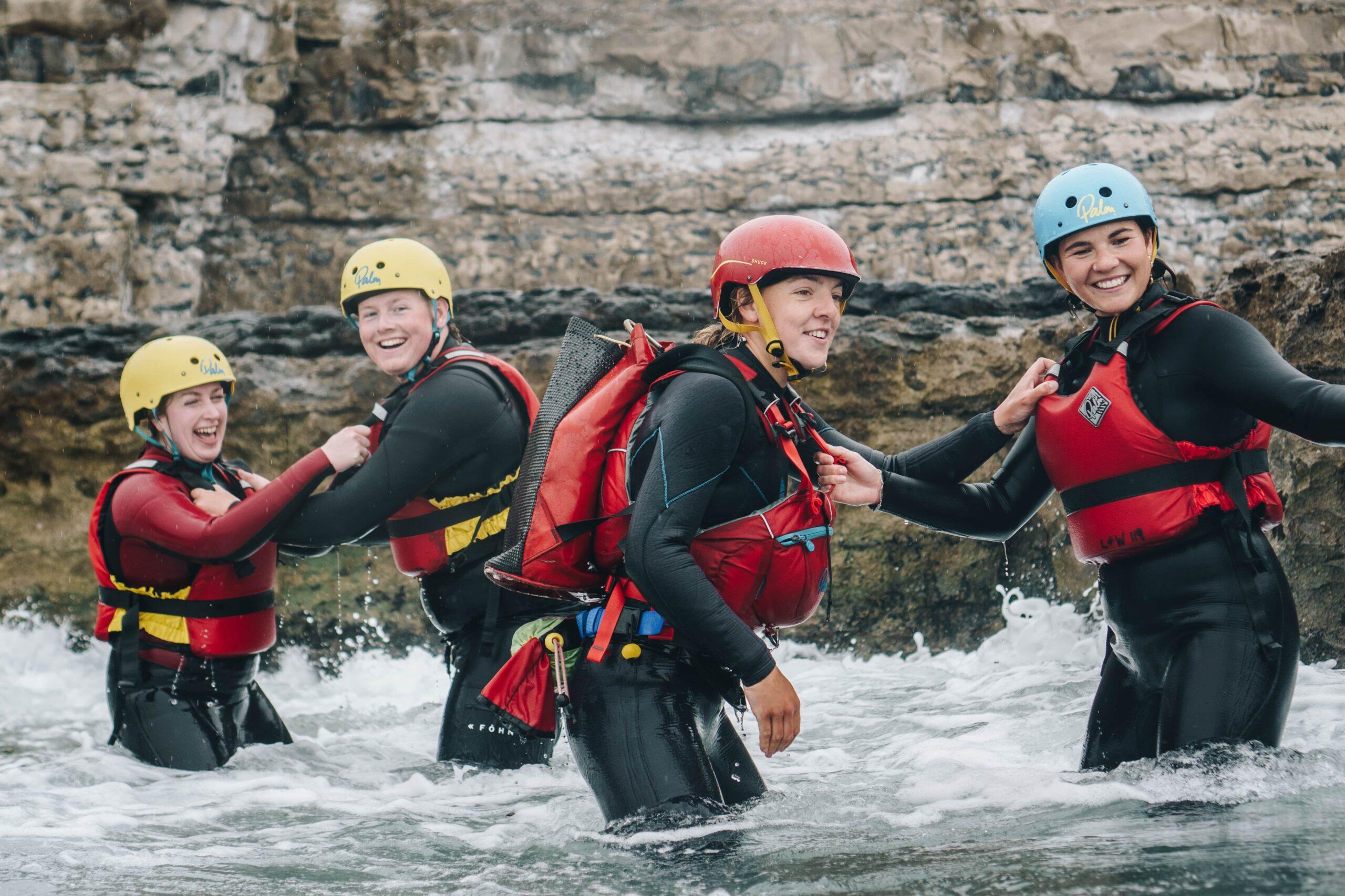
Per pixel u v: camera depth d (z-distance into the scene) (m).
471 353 4.83
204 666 4.78
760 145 14.40
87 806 3.94
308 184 14.05
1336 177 14.33
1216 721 3.23
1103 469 3.47
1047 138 14.34
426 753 5.13
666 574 2.89
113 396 8.66
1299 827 2.62
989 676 6.51
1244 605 3.31
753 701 2.92
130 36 12.66
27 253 12.17
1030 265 14.15
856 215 14.17
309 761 4.82
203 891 2.78
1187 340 3.37
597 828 3.26
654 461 2.97
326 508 4.64
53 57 12.45
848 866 2.62
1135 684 3.61
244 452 8.52
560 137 14.38
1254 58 14.53
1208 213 14.30
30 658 8.29
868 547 8.02
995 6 14.49
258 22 13.52
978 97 14.45
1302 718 4.12
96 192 12.48
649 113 14.45
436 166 14.18
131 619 4.78
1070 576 7.68
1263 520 3.46
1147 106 14.52
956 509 3.86
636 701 3.05
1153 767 3.28
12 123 12.21
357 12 14.40
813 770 4.23
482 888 2.68
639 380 3.15
